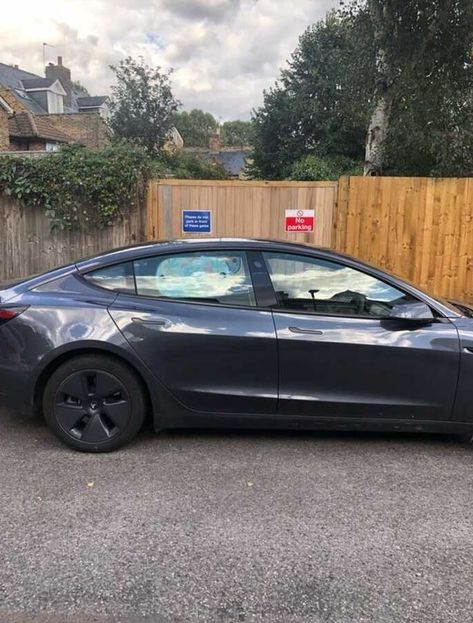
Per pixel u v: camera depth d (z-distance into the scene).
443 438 4.18
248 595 2.43
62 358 3.71
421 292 3.84
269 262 3.87
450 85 8.60
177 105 27.44
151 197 7.39
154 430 4.10
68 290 3.84
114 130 27.00
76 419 3.76
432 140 8.82
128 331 3.66
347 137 19.00
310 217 7.31
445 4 7.63
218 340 3.67
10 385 3.72
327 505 3.18
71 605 2.36
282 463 3.71
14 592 2.43
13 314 3.72
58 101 39.44
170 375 3.70
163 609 2.34
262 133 21.84
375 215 7.24
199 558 2.68
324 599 2.42
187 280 3.86
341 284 3.84
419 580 2.55
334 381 3.71
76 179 7.13
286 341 3.67
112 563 2.63
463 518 3.08
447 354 3.68
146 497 3.23
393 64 8.41
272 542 2.82
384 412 3.75
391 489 3.39
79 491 3.29
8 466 3.60
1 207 7.54
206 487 3.36
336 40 19.02
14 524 2.94
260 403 3.74
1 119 24.58
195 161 31.02
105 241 7.51
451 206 7.09
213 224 7.41
